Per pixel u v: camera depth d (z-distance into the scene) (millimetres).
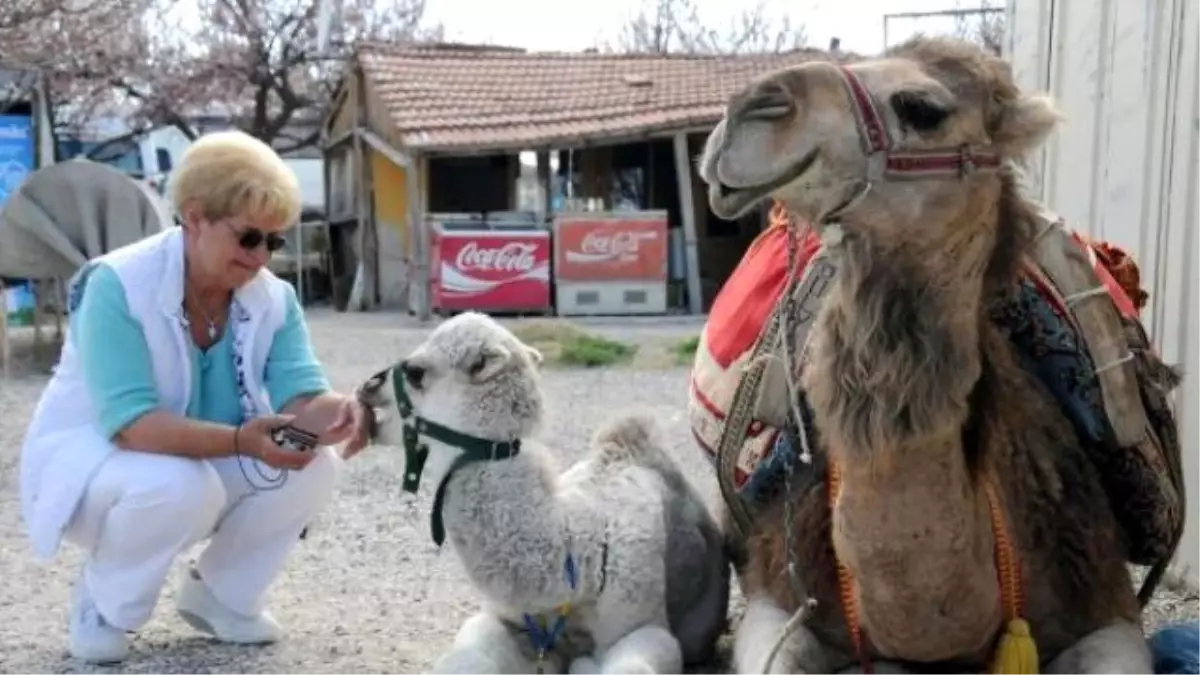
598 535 4070
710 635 4527
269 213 4637
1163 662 3908
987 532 3377
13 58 20188
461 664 3805
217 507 4750
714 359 4355
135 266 4688
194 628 5215
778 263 4262
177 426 4602
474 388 3957
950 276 3127
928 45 3289
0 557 6531
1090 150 6285
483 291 21297
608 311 21547
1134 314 4184
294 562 6398
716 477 4484
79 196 13797
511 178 25781
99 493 4609
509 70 26734
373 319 22062
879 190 3057
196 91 34031
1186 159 5457
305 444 4594
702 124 22203
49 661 4828
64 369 4879
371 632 5230
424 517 7336
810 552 3766
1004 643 3463
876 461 3150
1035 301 3773
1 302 13781
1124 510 3977
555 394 12406
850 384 3129
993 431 3400
